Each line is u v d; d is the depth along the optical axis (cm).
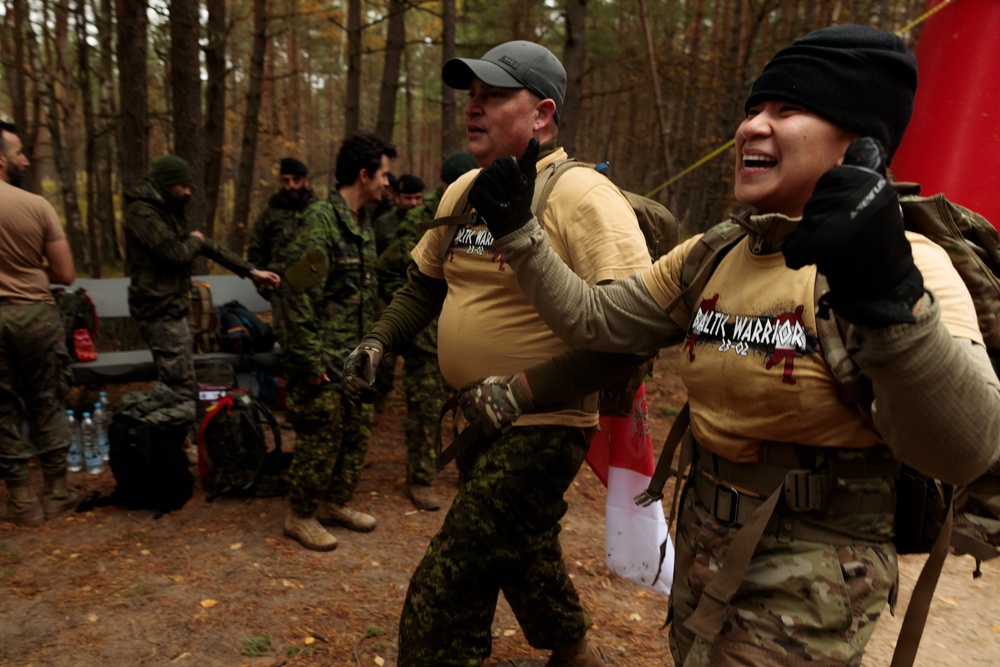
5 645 259
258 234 602
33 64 1160
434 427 403
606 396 206
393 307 222
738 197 123
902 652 125
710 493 136
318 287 321
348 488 365
